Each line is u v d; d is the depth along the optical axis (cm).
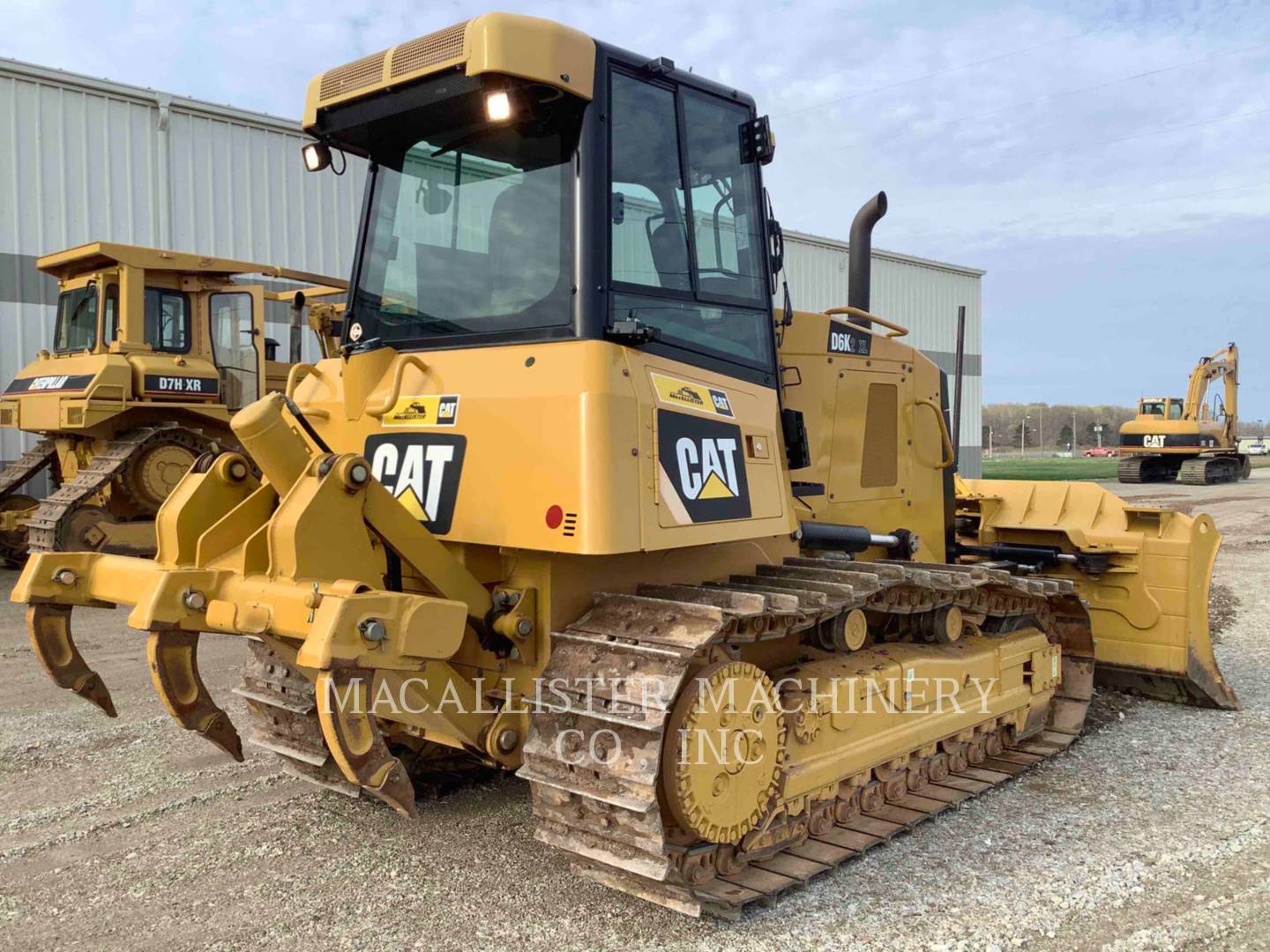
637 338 338
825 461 499
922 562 498
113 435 1054
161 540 358
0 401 1145
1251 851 403
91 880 368
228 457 369
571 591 360
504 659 368
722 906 331
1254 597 1036
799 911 348
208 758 506
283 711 443
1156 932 335
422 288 394
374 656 289
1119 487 2959
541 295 352
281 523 316
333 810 438
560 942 324
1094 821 437
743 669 344
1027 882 373
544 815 336
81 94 1317
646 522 331
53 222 1302
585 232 341
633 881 332
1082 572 641
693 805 323
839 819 414
